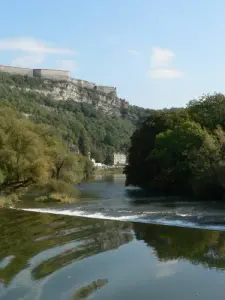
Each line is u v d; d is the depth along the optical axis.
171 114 86.00
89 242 27.59
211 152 60.12
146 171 86.06
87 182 117.88
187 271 20.77
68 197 59.16
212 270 20.95
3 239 28.41
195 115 78.06
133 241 27.89
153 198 60.97
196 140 66.25
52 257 23.38
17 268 21.09
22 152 58.94
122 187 93.81
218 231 31.62
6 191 57.56
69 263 22.11
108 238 28.94
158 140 72.44
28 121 78.62
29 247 25.89
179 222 36.16
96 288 18.12
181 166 66.12
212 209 45.19
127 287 18.30
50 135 83.62
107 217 39.72
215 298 17.09
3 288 17.97
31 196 64.44
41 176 58.16
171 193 71.00
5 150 56.62
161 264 22.12
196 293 17.61
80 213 43.00
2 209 46.84
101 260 22.88
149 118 90.75
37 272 20.42
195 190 58.84
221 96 78.44
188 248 25.75
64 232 31.14
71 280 19.19
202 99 80.88
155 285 18.64
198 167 59.03
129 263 22.14
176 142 69.12
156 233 30.94
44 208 48.16
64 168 74.62
